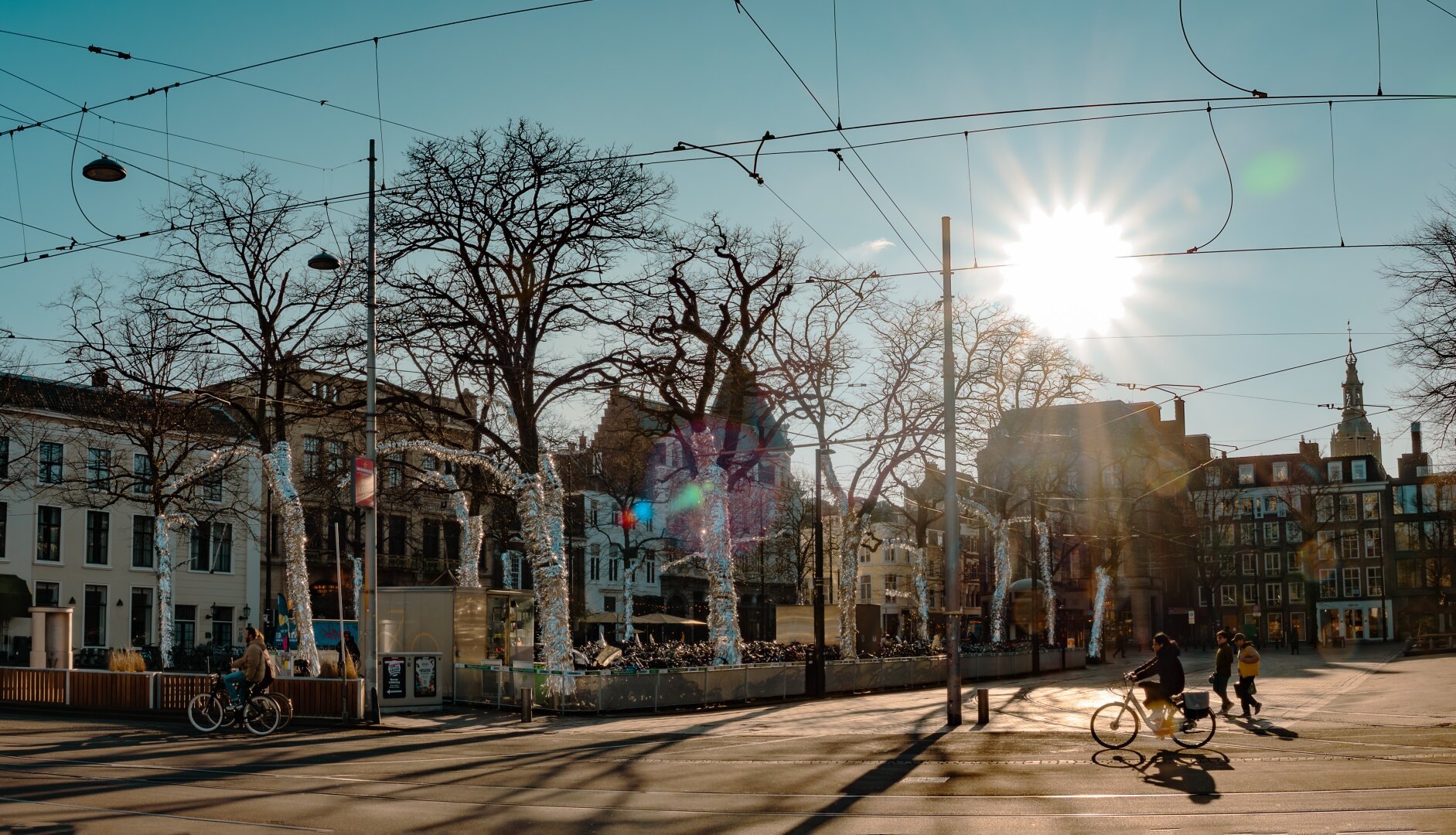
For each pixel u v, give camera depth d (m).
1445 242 29.66
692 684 30.75
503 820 13.00
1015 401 54.09
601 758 19.70
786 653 39.75
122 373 36.41
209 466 39.38
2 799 14.05
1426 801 13.95
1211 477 98.00
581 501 73.50
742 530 78.00
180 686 27.03
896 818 13.16
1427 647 75.75
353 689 25.66
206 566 58.25
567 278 32.00
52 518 52.62
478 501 36.59
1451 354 29.69
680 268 33.50
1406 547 107.81
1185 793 14.93
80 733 23.28
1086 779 16.48
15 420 47.03
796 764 18.73
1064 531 74.56
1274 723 26.08
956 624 25.52
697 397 35.00
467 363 32.09
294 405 35.16
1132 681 20.83
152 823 12.42
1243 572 112.44
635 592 79.56
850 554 43.31
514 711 29.50
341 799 14.38
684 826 12.59
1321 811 13.32
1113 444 89.12
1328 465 112.06
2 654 47.78
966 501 54.78
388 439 36.34
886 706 32.06
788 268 38.81
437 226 31.09
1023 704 32.41
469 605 31.08
